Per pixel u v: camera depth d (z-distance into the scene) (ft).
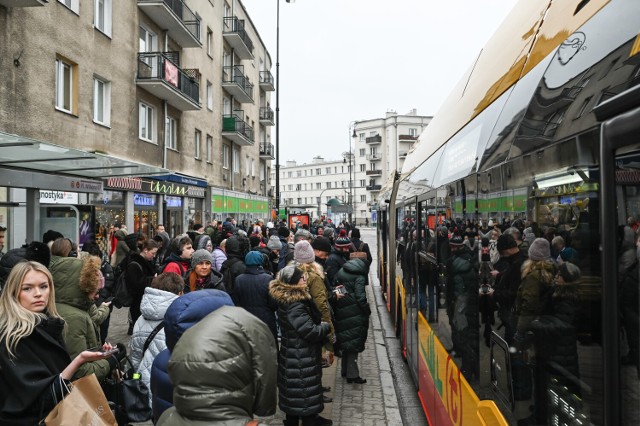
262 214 139.44
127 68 59.52
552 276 6.18
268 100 159.33
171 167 74.90
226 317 5.76
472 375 9.83
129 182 59.82
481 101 11.04
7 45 38.91
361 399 20.75
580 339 5.44
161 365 9.23
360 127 338.75
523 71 8.55
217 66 98.22
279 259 31.96
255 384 5.70
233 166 110.52
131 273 24.93
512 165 7.74
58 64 46.62
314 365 15.29
